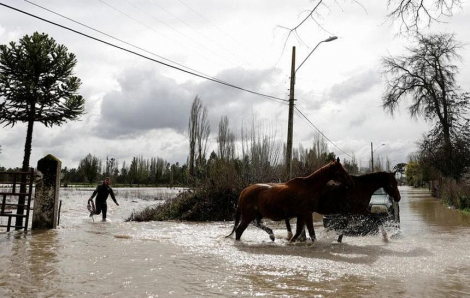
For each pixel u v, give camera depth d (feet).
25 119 75.51
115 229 35.19
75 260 20.07
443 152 104.42
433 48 105.60
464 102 105.40
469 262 19.67
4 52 72.74
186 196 53.31
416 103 111.65
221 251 22.98
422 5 15.55
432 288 15.05
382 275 17.07
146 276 16.71
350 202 27.07
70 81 77.10
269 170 58.95
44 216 34.88
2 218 48.55
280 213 26.17
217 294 14.10
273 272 17.56
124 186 263.08
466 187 63.93
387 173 27.43
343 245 25.38
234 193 51.21
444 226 37.14
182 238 28.81
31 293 14.21
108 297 13.75
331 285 15.39
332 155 120.98
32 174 34.47
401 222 41.27
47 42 76.69
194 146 128.47
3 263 19.30
